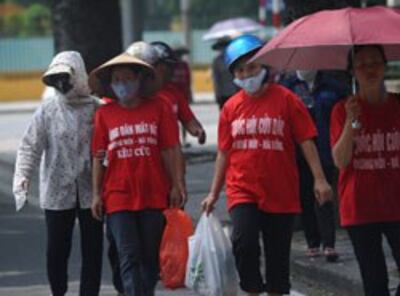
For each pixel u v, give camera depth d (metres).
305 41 14.56
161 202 16.81
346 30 14.23
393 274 19.55
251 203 16.42
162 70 19.48
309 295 20.14
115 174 16.78
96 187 17.06
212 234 16.69
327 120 20.66
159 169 16.84
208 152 42.62
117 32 40.22
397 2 48.00
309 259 21.69
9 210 32.19
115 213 16.73
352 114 14.20
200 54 101.44
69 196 17.53
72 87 17.34
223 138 16.77
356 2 24.48
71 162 17.47
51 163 17.52
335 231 22.92
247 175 16.44
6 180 40.53
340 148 14.30
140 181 16.69
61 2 39.88
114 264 18.28
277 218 16.56
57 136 17.44
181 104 20.45
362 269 14.59
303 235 24.06
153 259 16.88
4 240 26.98
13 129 63.47
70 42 39.75
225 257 16.62
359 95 14.50
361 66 14.40
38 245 26.17
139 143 16.70
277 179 16.42
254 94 16.48
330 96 20.66
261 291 16.61
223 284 16.59
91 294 18.02
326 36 14.36
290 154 16.56
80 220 17.81
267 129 16.36
